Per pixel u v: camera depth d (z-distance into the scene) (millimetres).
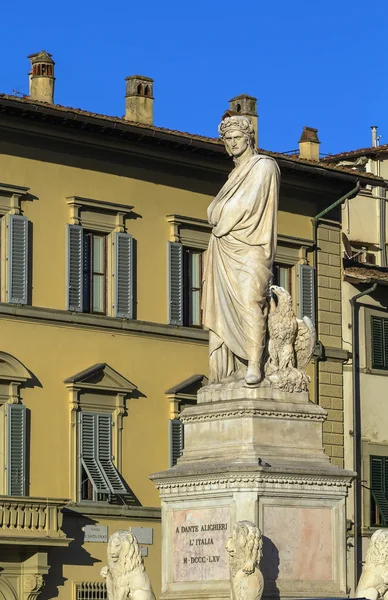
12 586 47500
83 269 50875
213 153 53656
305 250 57219
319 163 56812
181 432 52406
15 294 48969
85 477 49906
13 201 49219
